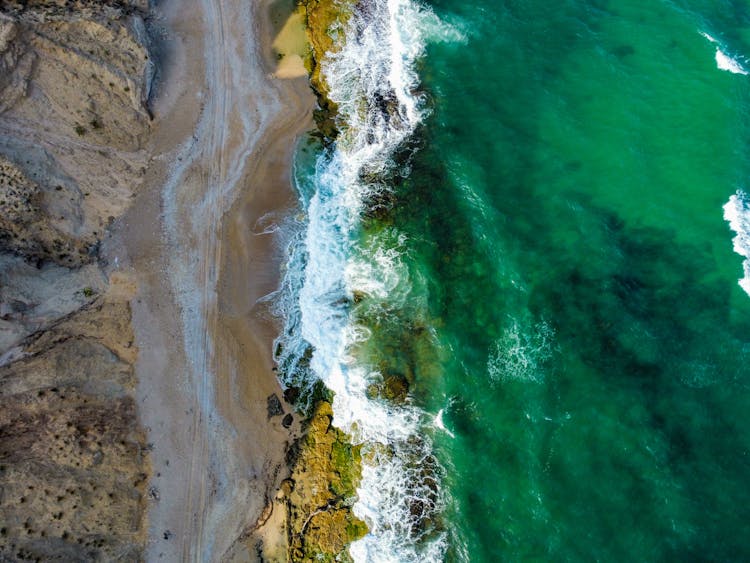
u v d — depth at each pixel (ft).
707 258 92.94
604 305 89.45
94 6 93.25
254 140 102.27
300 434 87.61
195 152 99.50
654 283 91.61
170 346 88.99
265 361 90.84
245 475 85.10
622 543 76.23
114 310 88.38
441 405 87.15
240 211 98.02
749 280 91.04
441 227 97.91
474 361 88.43
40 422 77.20
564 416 83.25
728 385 84.43
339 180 102.63
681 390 84.12
